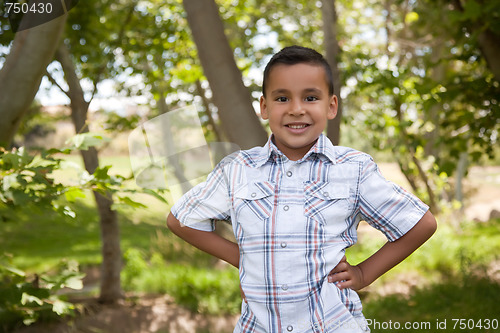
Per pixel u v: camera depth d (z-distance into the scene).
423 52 9.70
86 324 5.59
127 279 7.81
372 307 5.37
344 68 6.23
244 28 9.51
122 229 11.09
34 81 2.76
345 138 12.38
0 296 2.89
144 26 7.25
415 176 10.94
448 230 10.10
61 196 2.55
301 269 1.67
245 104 3.83
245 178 1.78
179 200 1.87
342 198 1.72
